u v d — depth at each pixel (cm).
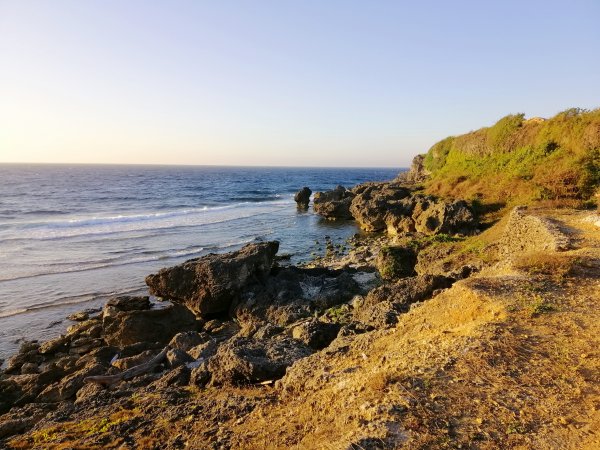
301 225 5219
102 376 1353
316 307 2048
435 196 4159
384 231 4469
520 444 539
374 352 924
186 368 1253
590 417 574
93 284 2808
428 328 952
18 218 5475
